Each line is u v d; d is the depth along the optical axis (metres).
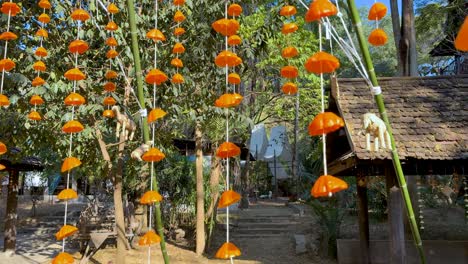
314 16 1.53
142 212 12.10
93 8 5.33
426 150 5.61
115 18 5.76
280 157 24.45
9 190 10.00
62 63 6.11
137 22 5.82
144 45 6.36
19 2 5.39
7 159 9.07
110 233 8.77
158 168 11.98
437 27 15.41
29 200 20.03
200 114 7.57
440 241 8.11
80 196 19.33
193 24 6.52
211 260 9.33
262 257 9.49
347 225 11.77
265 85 14.61
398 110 6.54
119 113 5.25
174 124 9.36
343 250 8.56
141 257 9.29
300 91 13.71
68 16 5.83
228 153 2.06
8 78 5.05
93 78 6.44
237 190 17.08
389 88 7.16
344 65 14.22
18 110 6.25
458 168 5.80
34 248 10.65
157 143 8.74
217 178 10.57
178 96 7.03
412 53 10.82
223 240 11.33
